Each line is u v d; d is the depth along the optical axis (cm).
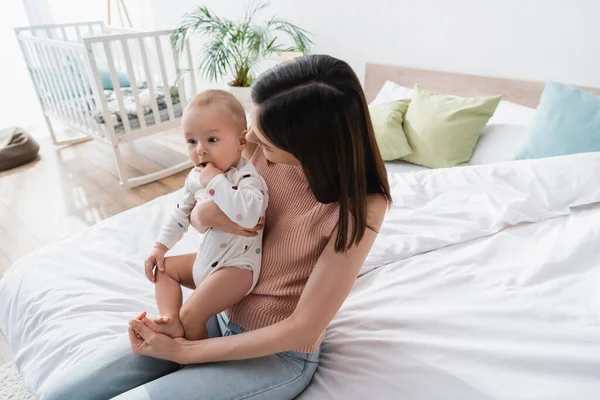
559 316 88
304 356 81
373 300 101
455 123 183
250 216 77
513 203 129
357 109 62
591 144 147
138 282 115
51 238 221
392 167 197
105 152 335
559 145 153
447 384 75
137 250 129
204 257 83
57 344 93
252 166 86
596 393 69
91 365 80
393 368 80
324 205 74
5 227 231
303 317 69
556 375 74
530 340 82
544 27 187
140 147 343
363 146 65
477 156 184
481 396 72
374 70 254
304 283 78
